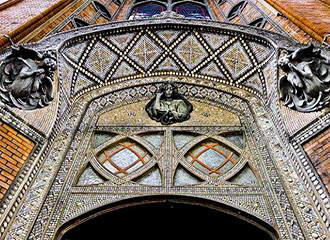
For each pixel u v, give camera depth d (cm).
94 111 621
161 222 452
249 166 506
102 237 443
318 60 479
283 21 727
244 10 979
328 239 359
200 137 566
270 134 537
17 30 588
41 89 497
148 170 499
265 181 464
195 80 693
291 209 408
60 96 571
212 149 546
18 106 458
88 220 420
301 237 374
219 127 589
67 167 488
